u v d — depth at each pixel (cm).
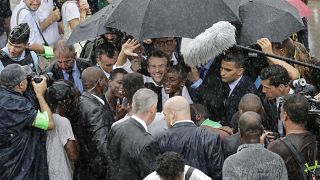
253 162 2044
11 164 2483
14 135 2483
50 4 3894
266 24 2898
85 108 2586
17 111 2478
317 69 2903
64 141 2555
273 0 3047
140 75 2617
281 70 2623
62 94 2566
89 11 4181
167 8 2823
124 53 2998
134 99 2381
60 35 4072
